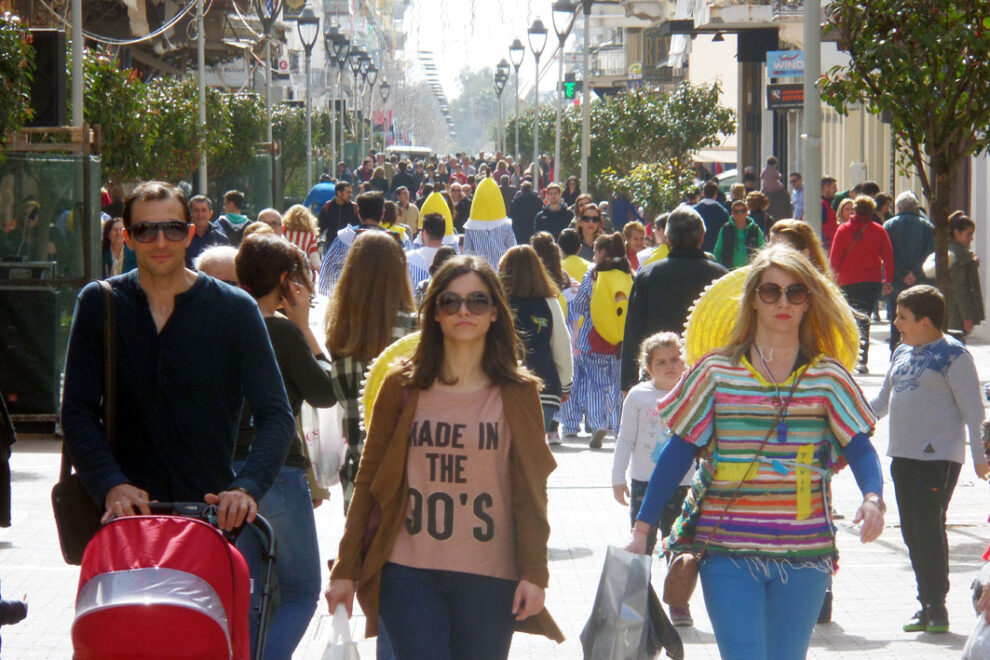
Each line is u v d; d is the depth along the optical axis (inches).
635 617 511.8
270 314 653.9
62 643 743.1
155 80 3383.4
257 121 3946.9
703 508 526.6
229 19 5022.1
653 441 824.3
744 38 4042.8
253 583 560.7
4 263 1422.2
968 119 1171.9
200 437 503.2
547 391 953.5
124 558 421.7
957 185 2527.1
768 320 521.3
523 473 502.6
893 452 780.6
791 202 3344.0
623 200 3243.1
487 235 2053.4
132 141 2214.6
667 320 941.2
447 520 500.4
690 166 4215.1
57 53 1488.7
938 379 765.3
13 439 629.0
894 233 1907.0
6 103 1364.4
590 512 1090.7
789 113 4446.4
